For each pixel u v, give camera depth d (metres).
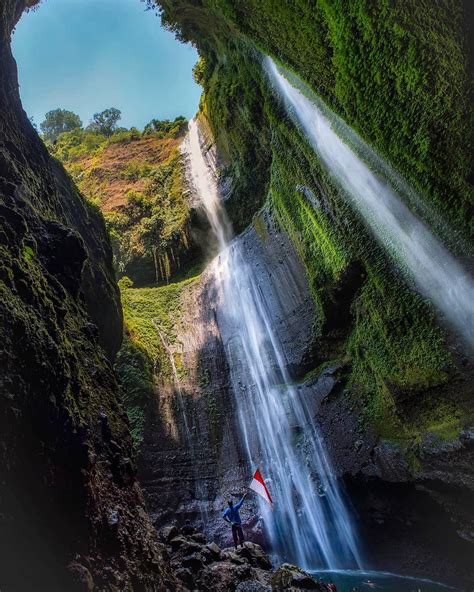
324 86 12.84
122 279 29.14
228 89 26.28
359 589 11.04
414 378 12.86
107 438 5.99
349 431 15.64
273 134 21.41
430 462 11.73
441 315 12.01
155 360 22.62
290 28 12.18
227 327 23.86
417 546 12.91
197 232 32.34
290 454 17.45
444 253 11.23
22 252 5.77
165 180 36.91
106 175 40.03
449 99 8.77
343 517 14.82
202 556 7.85
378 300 14.70
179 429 20.11
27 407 4.44
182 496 18.05
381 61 9.98
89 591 4.20
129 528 5.61
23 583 3.74
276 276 22.09
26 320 4.87
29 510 4.07
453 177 9.70
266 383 20.45
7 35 9.38
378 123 11.08
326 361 18.73
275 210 22.94
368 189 14.00
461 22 7.79
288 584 6.93
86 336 7.08
